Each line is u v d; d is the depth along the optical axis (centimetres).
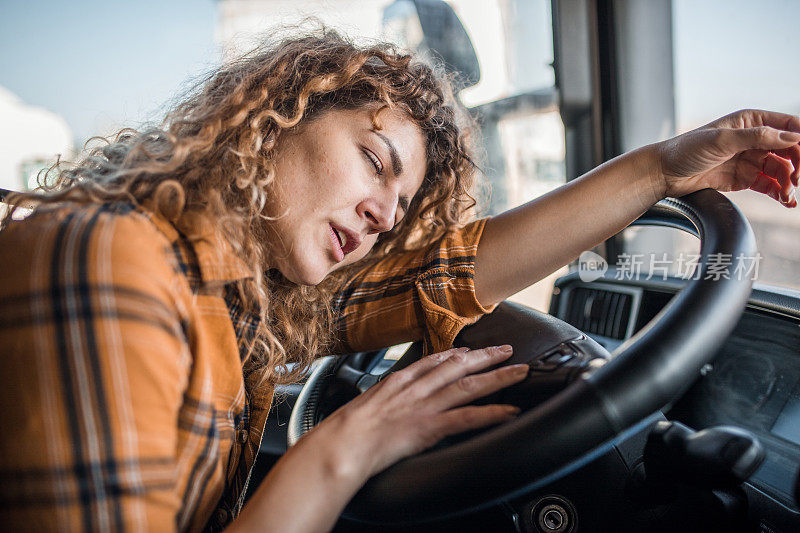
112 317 44
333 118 72
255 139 69
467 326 77
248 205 68
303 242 73
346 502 50
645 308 107
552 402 45
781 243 122
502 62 183
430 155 85
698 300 46
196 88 88
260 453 109
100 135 90
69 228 46
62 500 41
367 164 73
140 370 44
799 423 72
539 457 43
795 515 63
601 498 61
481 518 66
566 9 158
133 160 67
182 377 51
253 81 74
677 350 43
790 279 119
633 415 42
